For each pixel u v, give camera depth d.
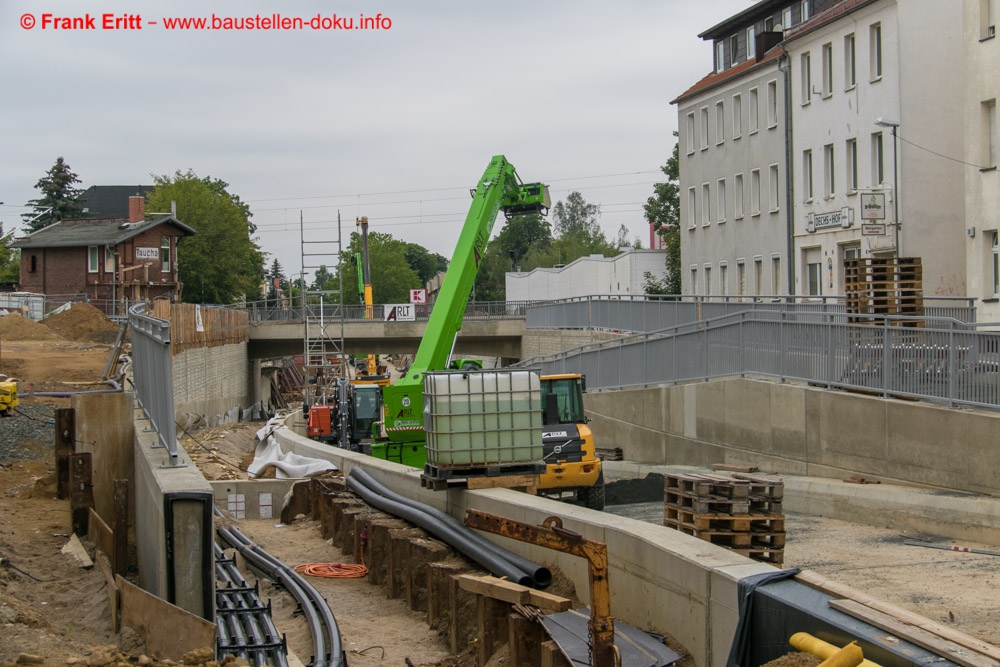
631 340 29.22
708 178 50.22
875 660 6.88
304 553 19.75
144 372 16.78
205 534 10.01
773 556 11.71
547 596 11.45
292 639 12.66
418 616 14.79
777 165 43.81
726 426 22.50
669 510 12.70
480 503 15.16
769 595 8.09
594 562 8.84
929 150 34.81
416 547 15.19
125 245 67.75
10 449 19.05
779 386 20.25
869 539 14.46
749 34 49.91
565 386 18.66
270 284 133.88
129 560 13.91
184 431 33.00
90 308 47.59
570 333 49.19
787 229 42.75
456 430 15.48
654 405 26.16
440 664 12.50
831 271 39.75
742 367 22.88
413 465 24.39
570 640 10.02
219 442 31.17
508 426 15.65
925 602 10.41
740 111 47.06
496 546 14.01
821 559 12.92
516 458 15.62
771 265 44.59
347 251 127.50
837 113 39.12
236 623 11.40
